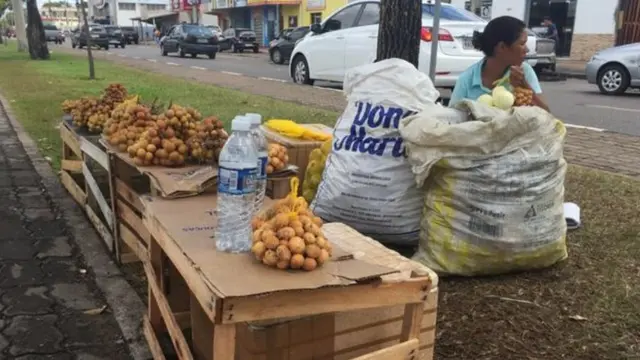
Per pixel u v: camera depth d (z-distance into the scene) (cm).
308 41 1294
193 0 5072
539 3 2183
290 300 180
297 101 1045
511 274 331
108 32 3822
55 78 1407
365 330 216
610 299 304
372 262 210
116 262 361
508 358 260
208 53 2617
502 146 307
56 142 673
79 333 285
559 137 324
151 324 271
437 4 489
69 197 477
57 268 353
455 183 311
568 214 397
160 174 296
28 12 2183
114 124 365
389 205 339
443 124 308
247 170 205
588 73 1277
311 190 396
